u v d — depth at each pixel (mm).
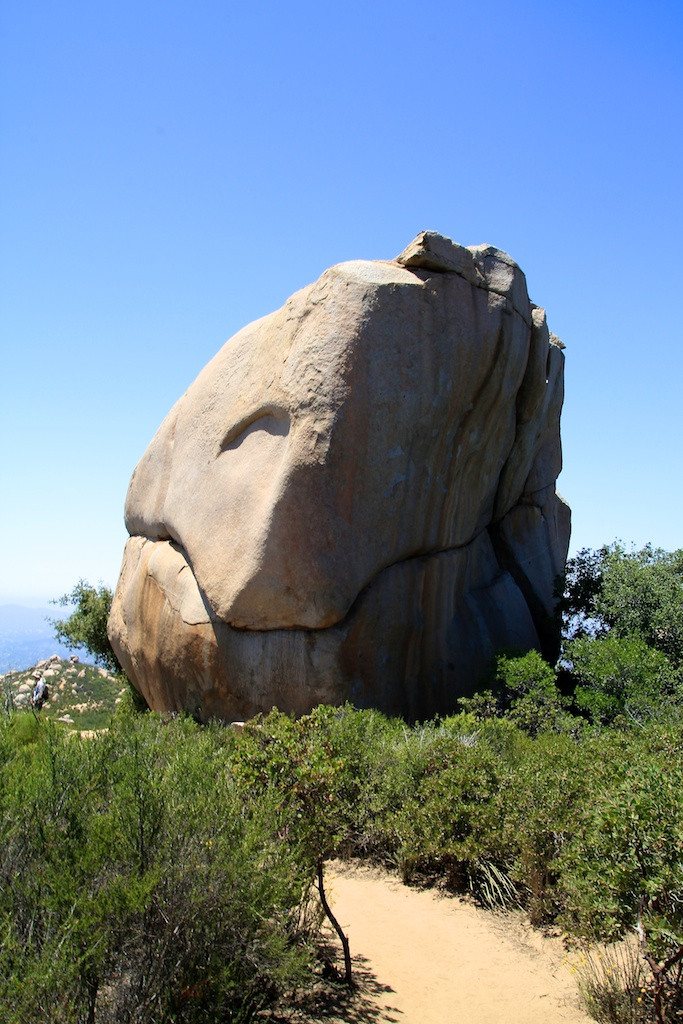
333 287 10156
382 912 5578
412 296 10320
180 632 11500
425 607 11125
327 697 9750
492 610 13914
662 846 3945
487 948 5086
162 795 3746
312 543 9688
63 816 3611
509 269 12008
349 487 9828
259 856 3850
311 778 4914
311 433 9758
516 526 16469
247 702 10234
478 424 11938
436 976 4703
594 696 11102
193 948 3436
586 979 4422
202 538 11352
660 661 11711
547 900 5457
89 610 21656
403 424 10227
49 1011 2949
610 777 5105
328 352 9883
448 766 6699
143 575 13391
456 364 10914
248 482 10656
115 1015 3182
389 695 10359
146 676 13219
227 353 12586
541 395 13805
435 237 10656
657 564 14320
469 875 5980
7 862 3332
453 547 12344
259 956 3686
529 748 7988
